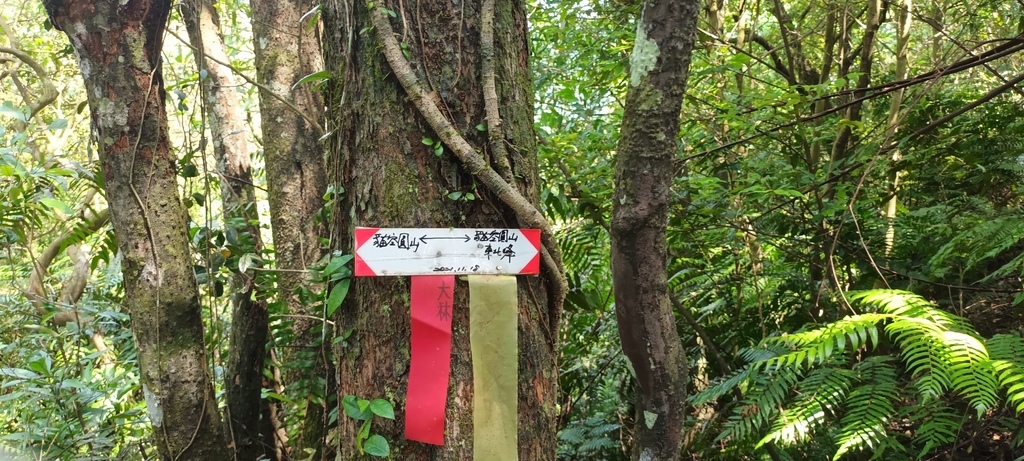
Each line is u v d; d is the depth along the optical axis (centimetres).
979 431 193
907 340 153
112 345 350
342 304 137
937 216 244
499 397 126
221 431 191
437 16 127
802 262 272
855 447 200
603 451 284
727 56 315
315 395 222
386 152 126
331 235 142
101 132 168
